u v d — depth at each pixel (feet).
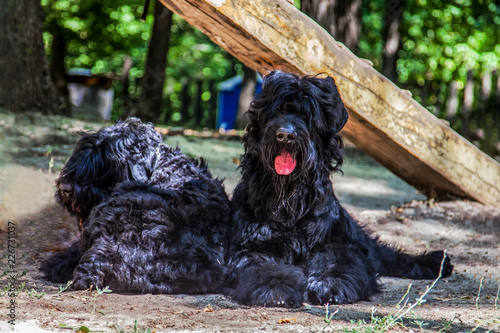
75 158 12.84
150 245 11.75
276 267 11.76
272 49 17.40
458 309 11.28
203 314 10.04
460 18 67.87
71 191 12.69
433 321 10.16
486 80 49.67
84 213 13.04
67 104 41.50
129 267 11.56
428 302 12.13
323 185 12.51
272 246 12.46
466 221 22.16
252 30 17.06
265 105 12.17
